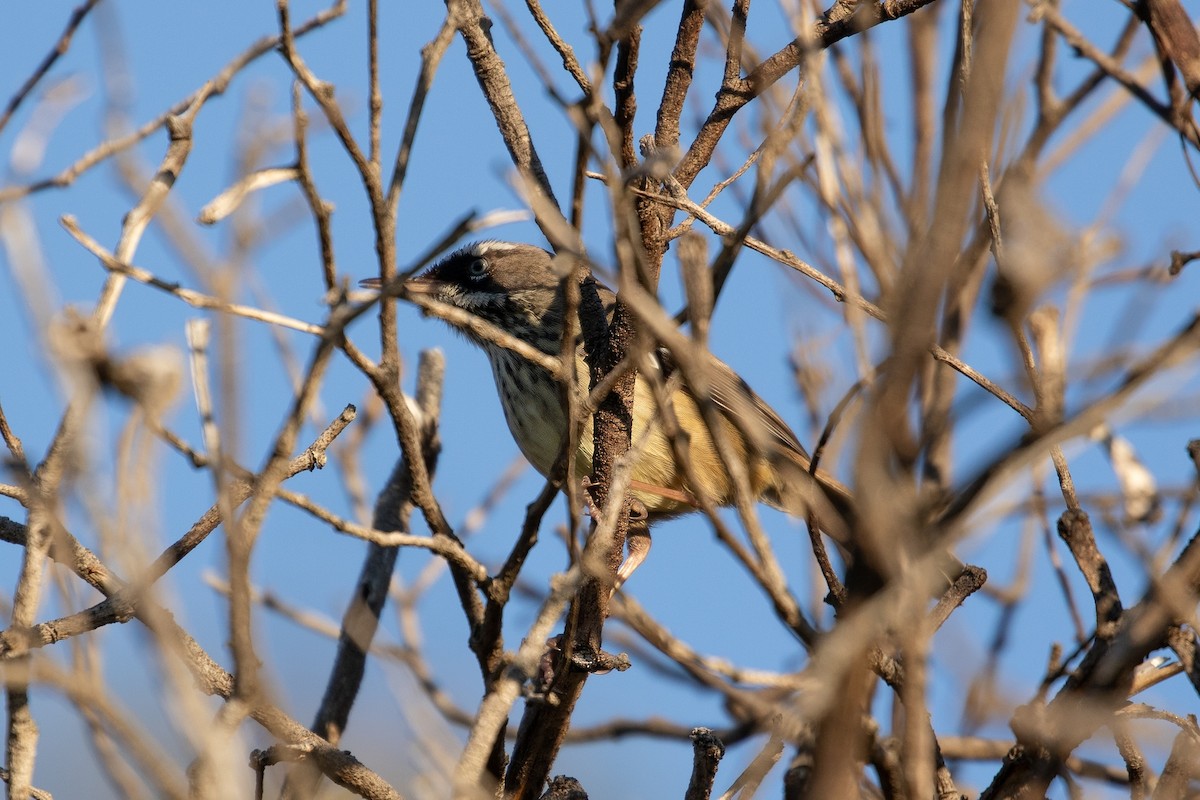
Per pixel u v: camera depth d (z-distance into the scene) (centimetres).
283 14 684
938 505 594
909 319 471
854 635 518
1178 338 578
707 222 761
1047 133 909
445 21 760
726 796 671
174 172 732
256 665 572
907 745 547
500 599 855
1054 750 710
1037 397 627
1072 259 525
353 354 813
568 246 612
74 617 718
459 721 969
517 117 834
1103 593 731
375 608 970
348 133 729
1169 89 805
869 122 910
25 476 640
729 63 814
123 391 531
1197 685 679
